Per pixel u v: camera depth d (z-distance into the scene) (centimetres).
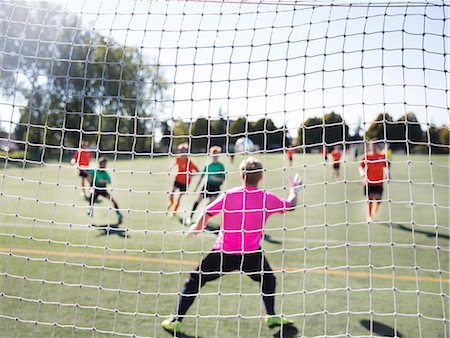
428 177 1727
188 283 355
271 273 362
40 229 734
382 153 830
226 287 464
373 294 454
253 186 343
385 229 826
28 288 437
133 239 669
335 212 1041
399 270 547
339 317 392
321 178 1684
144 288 454
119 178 1559
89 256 569
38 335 338
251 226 340
